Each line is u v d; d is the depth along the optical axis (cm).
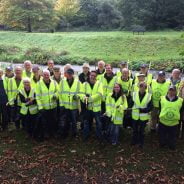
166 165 880
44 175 829
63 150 955
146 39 3809
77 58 3319
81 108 997
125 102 962
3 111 1066
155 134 1071
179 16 5441
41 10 5422
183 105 962
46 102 982
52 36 4428
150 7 5516
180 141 1026
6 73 1073
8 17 5400
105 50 3731
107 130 1000
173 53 3400
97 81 974
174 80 1016
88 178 819
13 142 1006
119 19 6203
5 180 807
